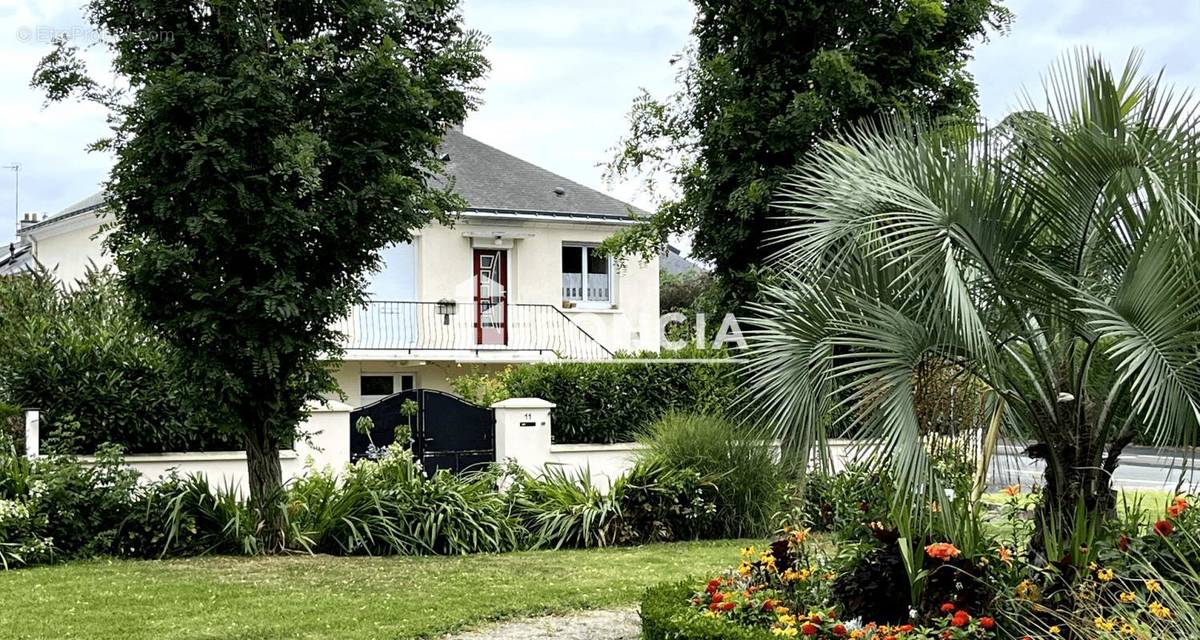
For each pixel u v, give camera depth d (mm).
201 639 7223
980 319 6406
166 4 10211
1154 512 7863
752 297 13633
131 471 11102
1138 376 5656
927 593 6055
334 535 11211
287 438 10969
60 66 10305
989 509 7512
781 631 5828
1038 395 6750
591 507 12195
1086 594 5840
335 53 10703
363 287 11398
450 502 11750
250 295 10211
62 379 12695
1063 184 6527
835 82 12820
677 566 10453
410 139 10883
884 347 6188
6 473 10719
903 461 5941
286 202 10109
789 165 13445
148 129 10086
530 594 8883
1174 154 6242
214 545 10914
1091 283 6691
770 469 12516
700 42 14602
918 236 6242
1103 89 6414
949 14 13828
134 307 10562
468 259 23953
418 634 7547
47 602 8281
